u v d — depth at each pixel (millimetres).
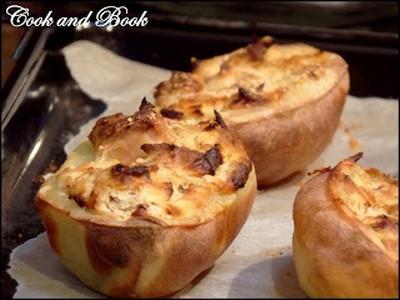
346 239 188
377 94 300
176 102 244
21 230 232
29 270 215
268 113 243
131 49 310
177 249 196
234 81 254
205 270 212
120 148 209
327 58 270
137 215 192
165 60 309
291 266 214
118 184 196
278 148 245
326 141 262
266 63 262
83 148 216
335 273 188
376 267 183
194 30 316
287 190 251
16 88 280
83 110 284
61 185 203
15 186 249
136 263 196
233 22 319
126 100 289
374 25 336
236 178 209
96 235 193
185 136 218
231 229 210
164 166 204
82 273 204
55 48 302
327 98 256
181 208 198
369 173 214
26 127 272
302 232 198
